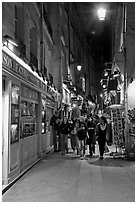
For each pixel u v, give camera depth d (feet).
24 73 23.80
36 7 33.63
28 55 29.45
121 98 42.37
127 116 31.78
